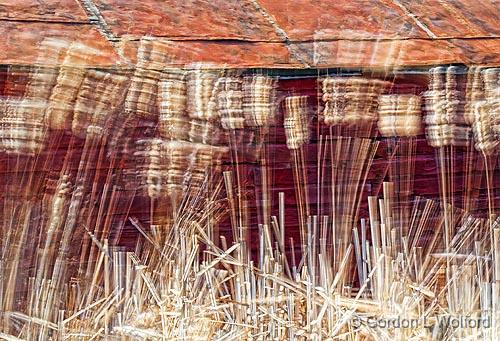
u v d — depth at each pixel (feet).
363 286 15.70
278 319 15.38
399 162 17.01
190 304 15.11
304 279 15.84
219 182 16.19
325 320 15.52
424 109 17.39
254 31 18.62
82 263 15.30
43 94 15.20
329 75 17.04
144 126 15.97
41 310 14.71
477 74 17.52
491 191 17.71
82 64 15.89
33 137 15.01
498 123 17.30
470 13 20.88
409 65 17.58
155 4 18.97
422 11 20.43
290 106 16.67
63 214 15.16
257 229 16.81
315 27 18.97
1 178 14.99
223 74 16.66
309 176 17.08
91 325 14.99
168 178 15.81
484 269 16.71
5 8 17.46
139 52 16.65
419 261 16.42
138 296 15.17
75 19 17.65
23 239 14.84
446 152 17.76
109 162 15.70
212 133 16.15
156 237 15.67
